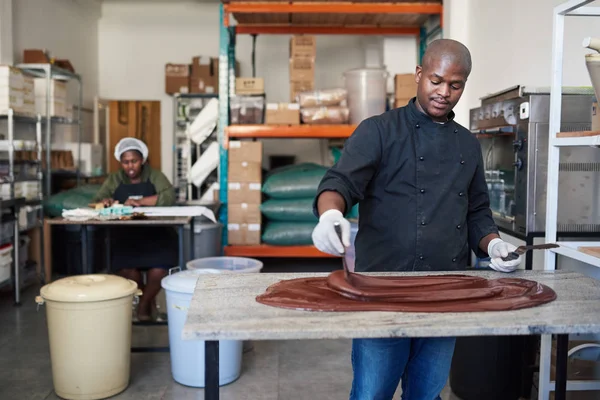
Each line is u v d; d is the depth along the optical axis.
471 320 1.38
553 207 2.43
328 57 8.57
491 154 3.33
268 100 8.64
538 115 2.73
